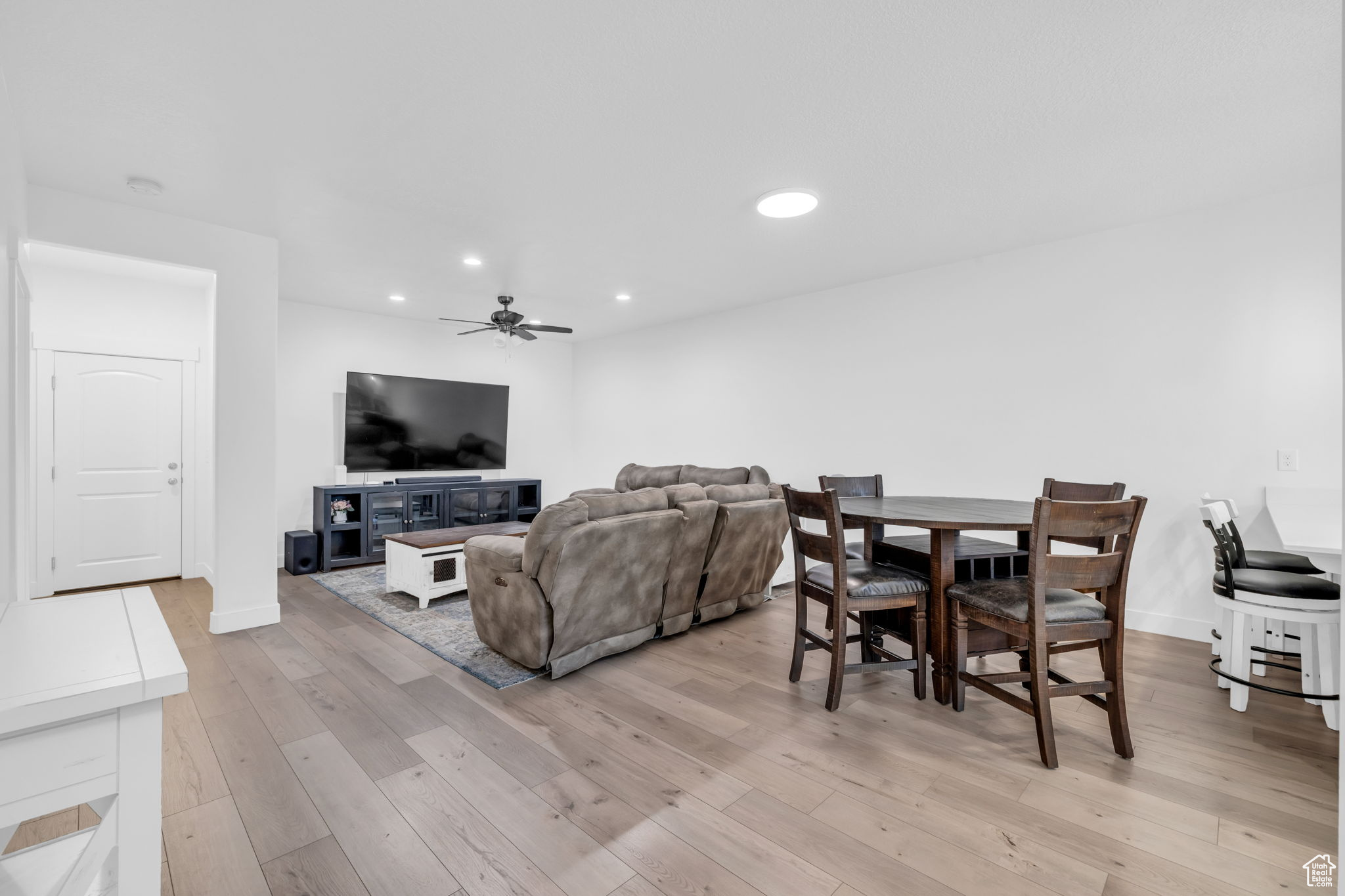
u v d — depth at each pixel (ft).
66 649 3.31
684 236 12.03
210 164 8.83
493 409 21.79
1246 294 10.32
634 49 6.40
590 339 23.72
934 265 13.91
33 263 13.61
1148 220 11.18
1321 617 7.21
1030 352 12.66
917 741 7.25
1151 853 5.23
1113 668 6.90
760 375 17.90
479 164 8.95
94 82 6.82
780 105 7.45
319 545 17.01
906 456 14.62
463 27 6.03
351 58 6.49
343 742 7.18
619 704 8.30
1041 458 12.50
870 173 9.29
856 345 15.58
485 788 6.23
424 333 20.66
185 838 5.42
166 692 2.90
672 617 10.91
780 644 10.85
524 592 8.98
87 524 14.56
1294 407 9.92
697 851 5.29
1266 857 5.16
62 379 14.17
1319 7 5.75
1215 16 5.90
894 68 6.73
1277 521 9.20
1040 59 6.57
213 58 6.46
